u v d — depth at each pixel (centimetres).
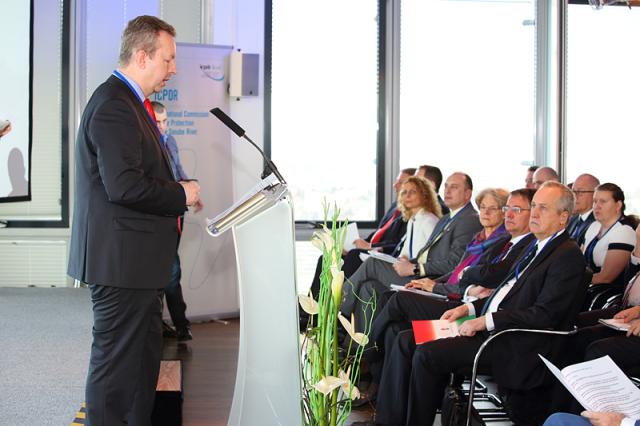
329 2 782
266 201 245
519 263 376
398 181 658
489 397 425
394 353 365
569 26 780
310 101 784
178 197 287
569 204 361
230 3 746
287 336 247
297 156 784
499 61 800
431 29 793
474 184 802
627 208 787
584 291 348
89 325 609
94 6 766
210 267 670
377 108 790
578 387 260
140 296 285
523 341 341
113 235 279
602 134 785
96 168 281
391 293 468
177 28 748
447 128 798
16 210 784
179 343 579
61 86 773
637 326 338
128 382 285
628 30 782
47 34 768
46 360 493
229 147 675
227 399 430
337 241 221
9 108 738
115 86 284
